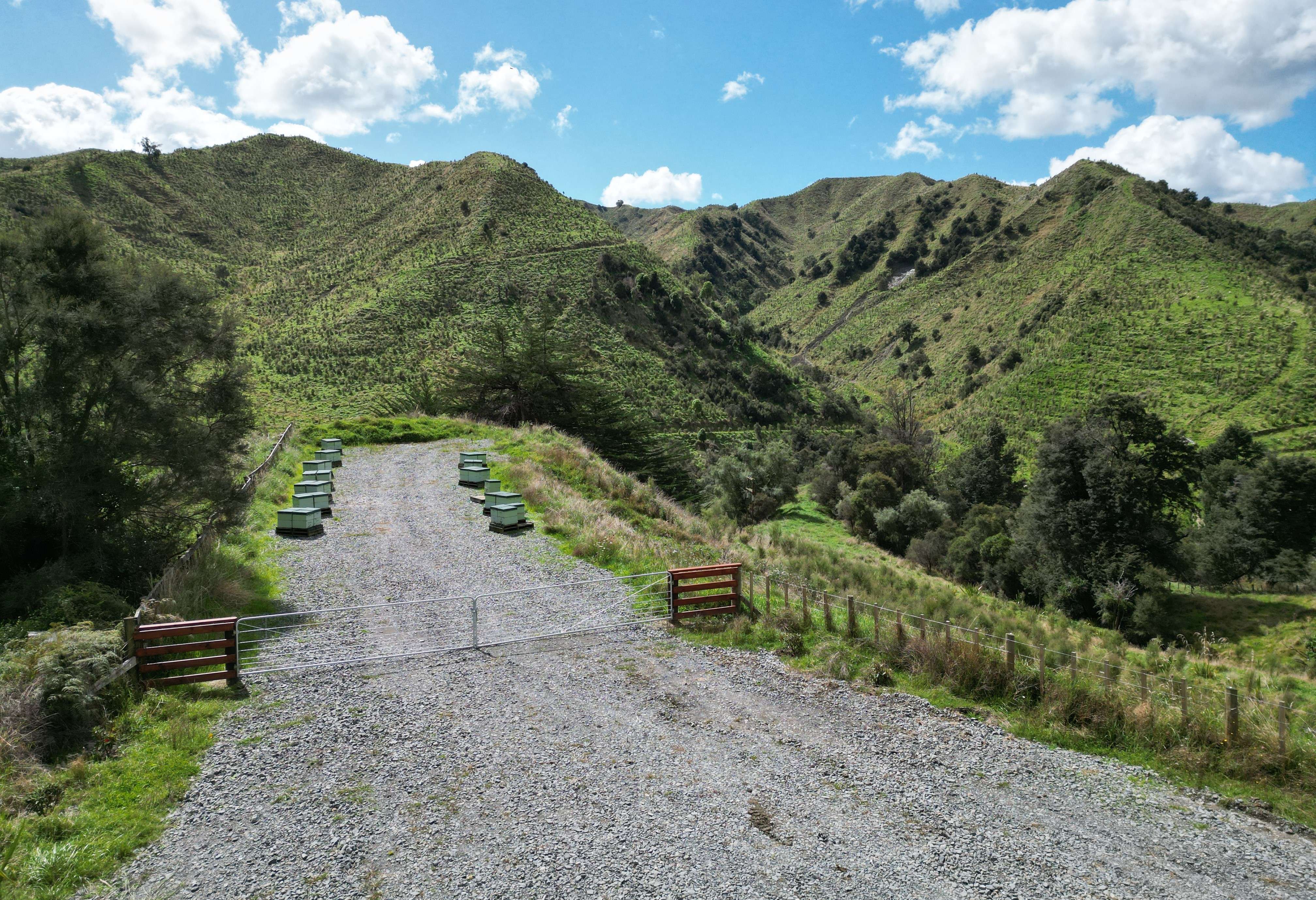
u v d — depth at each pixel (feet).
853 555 158.20
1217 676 58.54
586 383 153.48
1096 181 604.08
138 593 49.70
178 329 54.70
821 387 457.27
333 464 107.34
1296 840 25.40
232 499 58.13
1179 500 170.40
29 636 34.06
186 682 36.52
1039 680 36.55
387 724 33.68
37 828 23.71
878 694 37.65
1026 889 22.29
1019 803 27.45
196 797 27.22
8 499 49.21
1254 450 170.19
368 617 49.19
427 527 75.15
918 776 29.35
